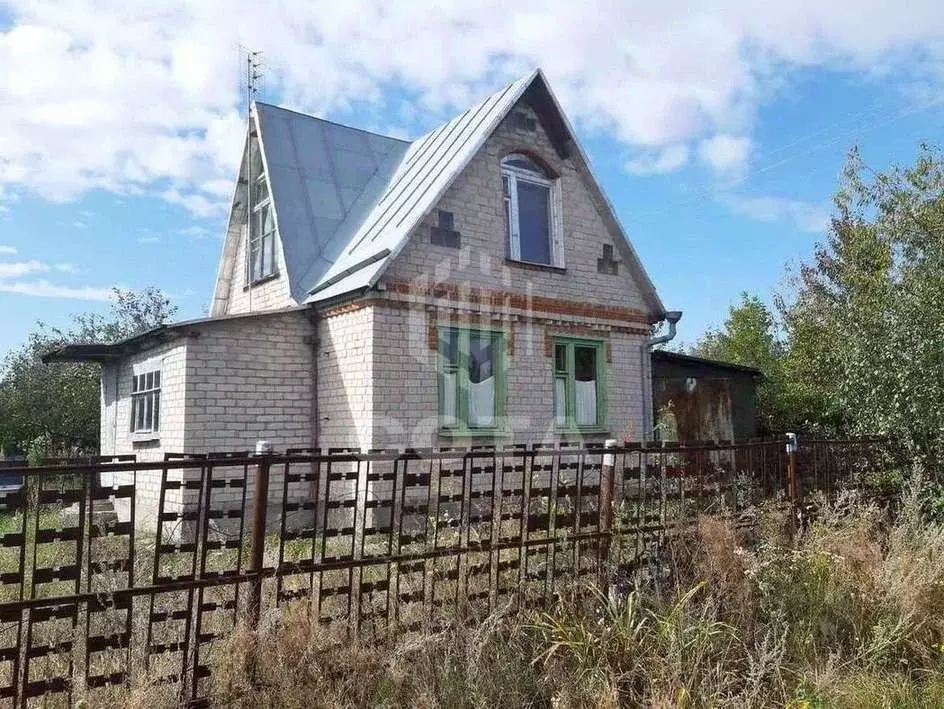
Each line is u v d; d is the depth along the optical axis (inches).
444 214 361.4
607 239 433.4
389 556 138.9
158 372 370.6
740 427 490.0
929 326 270.1
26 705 105.3
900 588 185.2
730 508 202.4
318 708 118.5
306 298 378.9
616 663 144.7
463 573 149.7
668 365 488.1
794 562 191.3
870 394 290.8
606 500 174.6
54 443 640.4
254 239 473.1
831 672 150.6
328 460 134.3
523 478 161.0
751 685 145.6
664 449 188.9
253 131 471.8
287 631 123.8
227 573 123.3
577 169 422.6
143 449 384.5
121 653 113.3
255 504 126.9
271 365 357.7
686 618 155.2
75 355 439.5
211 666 119.5
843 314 312.5
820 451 248.1
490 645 140.6
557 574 163.9
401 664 129.0
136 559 154.2
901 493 257.3
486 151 384.2
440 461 149.3
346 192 452.4
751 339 647.1
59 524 167.2
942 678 160.1
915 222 291.4
